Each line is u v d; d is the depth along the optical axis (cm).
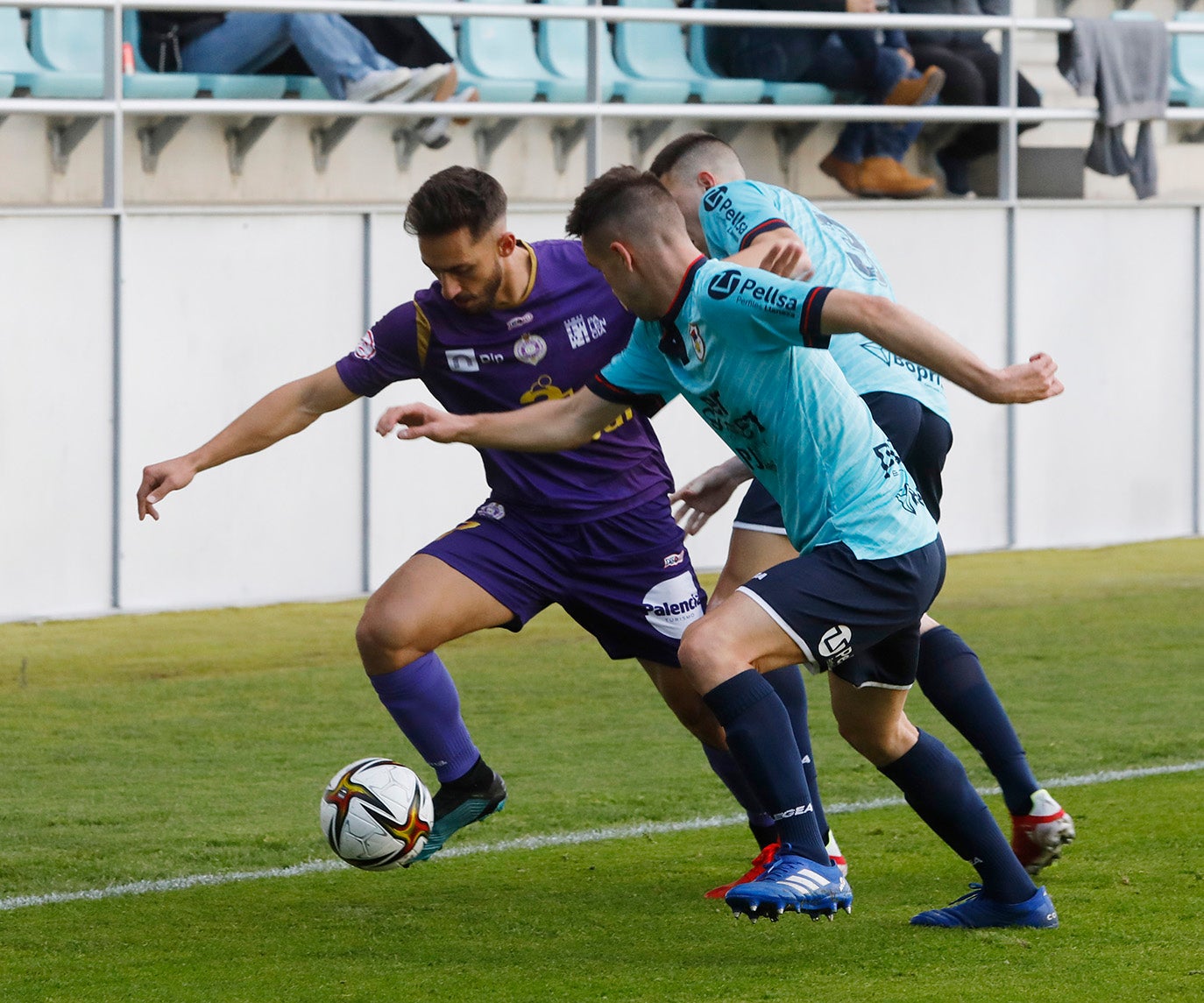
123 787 1875
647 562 1541
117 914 1440
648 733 2134
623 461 1523
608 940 1354
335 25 3219
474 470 3141
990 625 2806
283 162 3325
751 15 3366
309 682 2408
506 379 1550
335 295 3012
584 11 3241
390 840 1400
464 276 1482
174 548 2905
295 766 1970
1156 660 2542
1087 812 1736
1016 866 1348
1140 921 1364
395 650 1471
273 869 1580
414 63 3334
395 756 2025
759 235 1491
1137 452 3697
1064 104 3994
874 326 1159
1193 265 3747
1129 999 1176
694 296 1230
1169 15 4331
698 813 1773
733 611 1241
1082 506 3638
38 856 1614
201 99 3161
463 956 1313
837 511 1253
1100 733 2097
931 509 1612
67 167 3114
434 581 1494
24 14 3166
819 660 1254
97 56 3219
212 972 1274
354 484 3039
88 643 2645
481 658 2594
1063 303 3600
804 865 1204
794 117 3403
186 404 2902
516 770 1950
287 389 1552
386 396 3055
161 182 3212
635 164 3562
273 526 2977
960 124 3656
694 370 1262
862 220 3394
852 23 3459
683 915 1422
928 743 1341
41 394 2789
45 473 2800
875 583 1248
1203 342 3766
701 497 1623
